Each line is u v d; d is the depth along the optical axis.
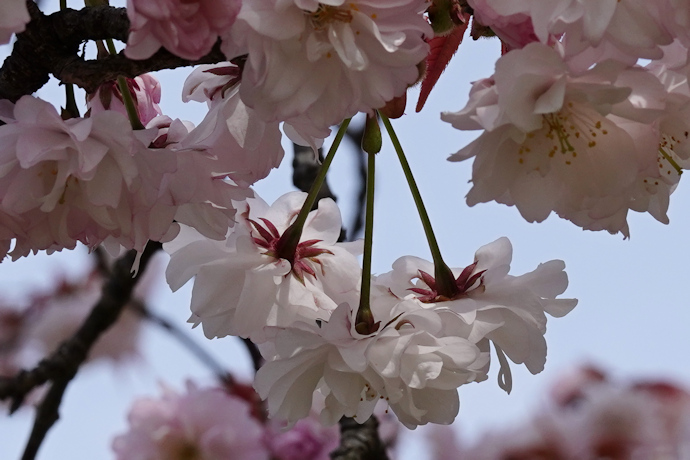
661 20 0.46
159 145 0.49
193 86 0.50
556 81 0.47
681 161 0.50
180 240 0.51
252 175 0.49
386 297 0.51
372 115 0.50
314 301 0.50
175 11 0.45
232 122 0.49
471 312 0.50
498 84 0.46
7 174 0.48
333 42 0.47
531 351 0.51
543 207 0.49
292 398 0.50
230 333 0.51
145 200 0.48
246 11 0.46
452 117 0.47
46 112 0.47
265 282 0.50
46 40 0.47
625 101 0.47
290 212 0.52
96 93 0.50
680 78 0.48
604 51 0.47
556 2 0.46
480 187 0.49
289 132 0.51
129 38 0.45
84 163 0.47
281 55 0.47
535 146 0.49
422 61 0.49
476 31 0.49
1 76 0.48
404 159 0.52
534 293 0.51
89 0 0.48
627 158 0.48
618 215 0.49
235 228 0.51
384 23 0.47
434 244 0.51
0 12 0.44
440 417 0.50
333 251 0.51
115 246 0.51
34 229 0.49
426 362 0.49
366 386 0.50
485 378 0.51
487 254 0.52
